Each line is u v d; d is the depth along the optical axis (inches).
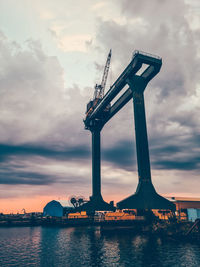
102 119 4097.0
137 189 2373.3
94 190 3818.9
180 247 1477.6
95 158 4008.4
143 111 2650.1
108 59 4330.7
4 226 3371.1
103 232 2185.0
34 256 1305.4
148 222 2263.8
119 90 3095.5
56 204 3969.0
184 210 2888.8
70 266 1091.9
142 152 2464.3
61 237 2054.6
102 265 1097.4
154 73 2689.5
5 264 1142.3
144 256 1250.6
